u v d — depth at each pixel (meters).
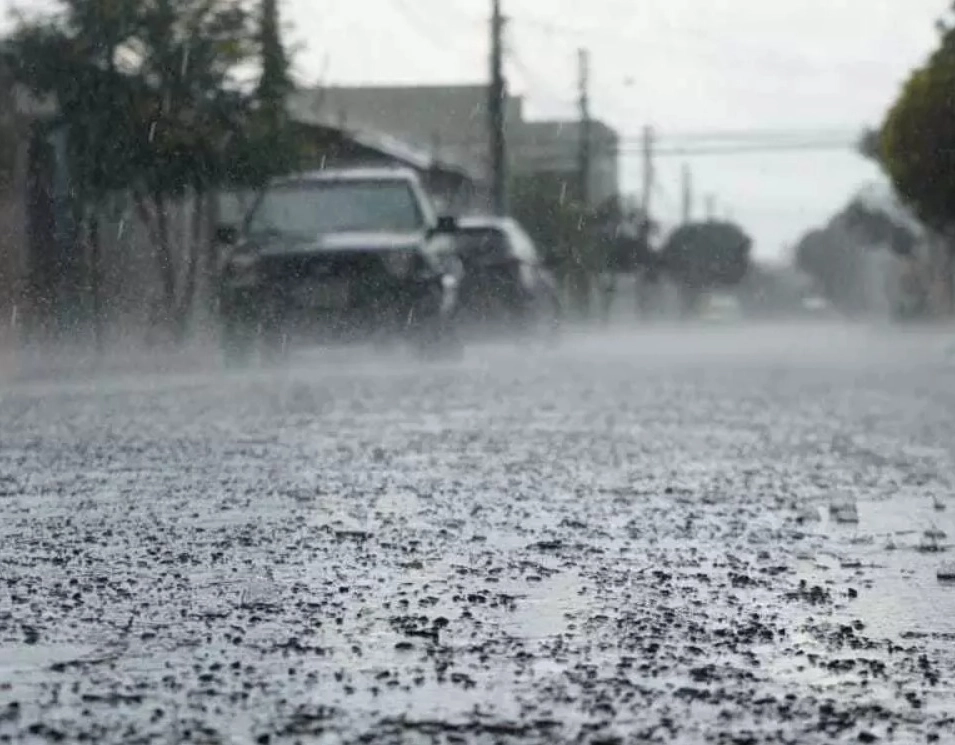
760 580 10.01
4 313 41.97
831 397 25.64
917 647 8.15
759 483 14.82
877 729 6.56
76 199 42.97
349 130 59.28
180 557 10.81
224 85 43.56
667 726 6.58
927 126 57.94
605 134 138.00
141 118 43.06
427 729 6.51
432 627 8.58
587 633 8.43
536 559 10.73
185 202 46.72
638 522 12.41
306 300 32.09
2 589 9.70
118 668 7.66
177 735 6.41
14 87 43.34
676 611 9.03
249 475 15.38
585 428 20.20
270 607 9.13
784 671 7.61
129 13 42.94
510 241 42.41
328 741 6.32
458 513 12.86
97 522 12.43
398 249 32.34
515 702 6.98
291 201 34.00
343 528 12.07
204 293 45.44
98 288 41.69
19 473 15.63
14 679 7.45
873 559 10.79
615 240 88.31
